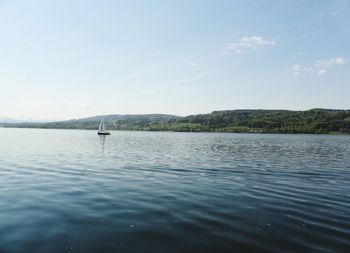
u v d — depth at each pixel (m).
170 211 15.04
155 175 26.53
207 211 15.13
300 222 13.49
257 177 25.95
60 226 12.61
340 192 19.98
